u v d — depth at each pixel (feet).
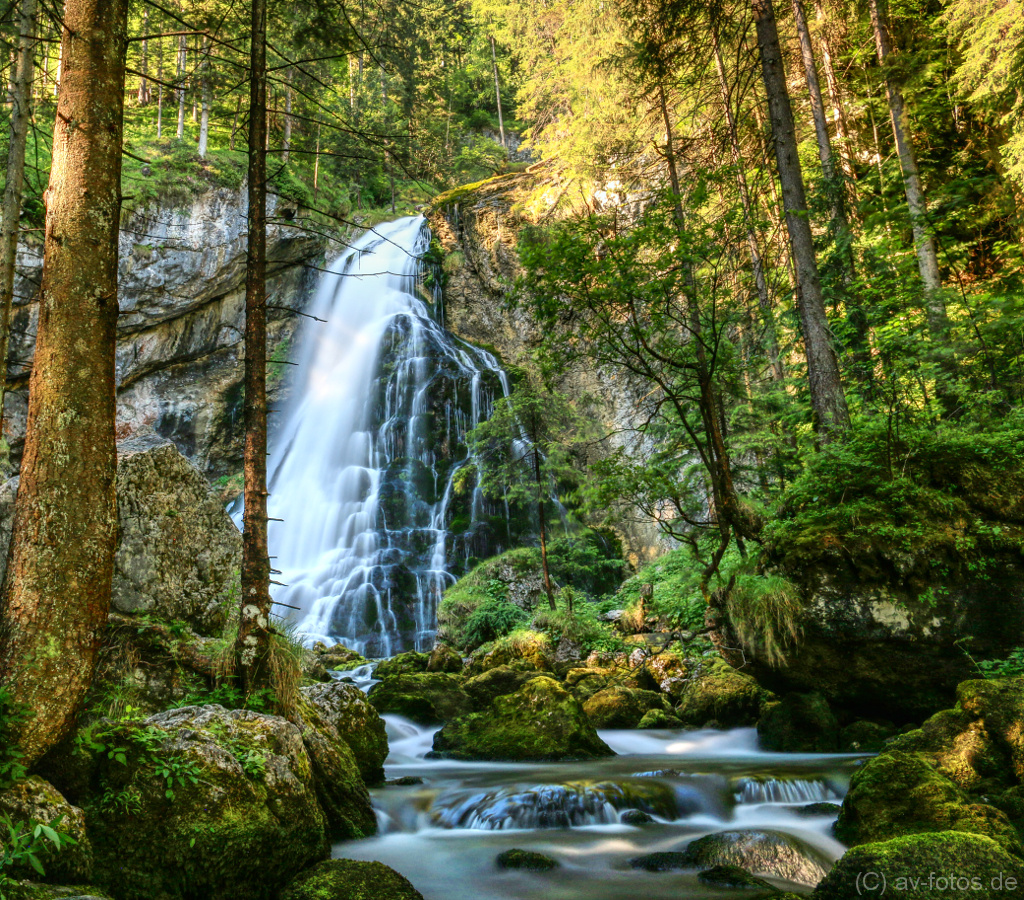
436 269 113.80
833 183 51.62
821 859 18.16
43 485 14.48
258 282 25.61
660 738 36.45
